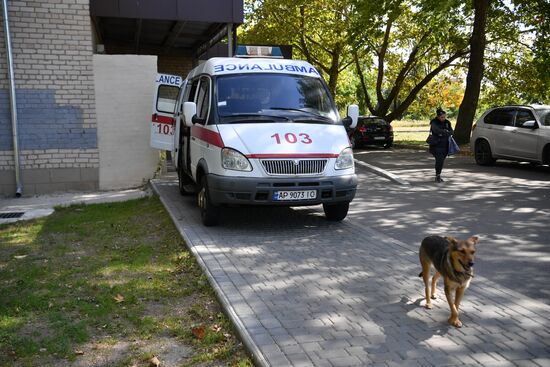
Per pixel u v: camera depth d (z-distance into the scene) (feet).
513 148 48.19
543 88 90.22
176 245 23.39
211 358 12.87
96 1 42.01
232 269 18.99
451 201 33.17
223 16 44.80
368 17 74.74
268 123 25.29
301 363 11.96
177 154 33.96
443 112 40.75
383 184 40.63
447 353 12.53
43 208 34.01
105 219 29.63
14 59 38.60
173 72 75.20
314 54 119.03
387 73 122.93
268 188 23.67
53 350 13.35
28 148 39.50
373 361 12.09
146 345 13.76
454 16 67.97
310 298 16.12
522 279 18.29
